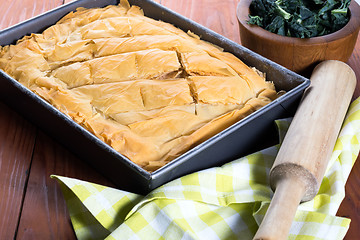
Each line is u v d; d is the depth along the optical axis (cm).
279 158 74
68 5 100
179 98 83
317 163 73
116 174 76
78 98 84
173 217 72
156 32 95
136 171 71
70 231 74
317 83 84
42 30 99
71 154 83
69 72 89
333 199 74
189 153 73
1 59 93
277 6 91
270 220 67
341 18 92
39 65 92
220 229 73
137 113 82
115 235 71
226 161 80
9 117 88
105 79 87
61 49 93
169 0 112
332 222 71
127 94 84
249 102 84
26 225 75
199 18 107
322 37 88
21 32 97
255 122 79
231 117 81
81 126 77
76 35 97
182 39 93
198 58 89
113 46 92
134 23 97
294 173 73
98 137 79
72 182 74
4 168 81
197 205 74
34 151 83
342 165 78
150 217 72
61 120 77
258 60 88
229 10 110
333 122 79
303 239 71
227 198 75
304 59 89
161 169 71
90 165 81
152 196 73
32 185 79
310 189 73
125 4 103
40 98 80
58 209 76
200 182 75
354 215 75
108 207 74
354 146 81
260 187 76
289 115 84
